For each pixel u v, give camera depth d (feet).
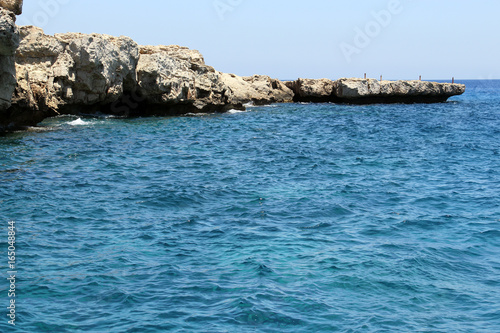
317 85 300.81
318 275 44.09
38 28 144.25
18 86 119.85
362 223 59.62
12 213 60.75
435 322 36.99
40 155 97.25
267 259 47.44
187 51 205.16
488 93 523.29
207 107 198.29
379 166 96.27
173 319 36.63
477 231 57.06
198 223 58.75
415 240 53.83
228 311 37.76
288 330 35.55
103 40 156.87
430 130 160.97
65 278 42.91
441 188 78.28
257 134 143.74
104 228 56.39
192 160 99.86
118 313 37.42
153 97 177.17
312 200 69.41
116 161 95.61
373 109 253.44
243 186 77.71
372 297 40.50
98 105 170.91
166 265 45.96
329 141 131.95
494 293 41.57
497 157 108.58
